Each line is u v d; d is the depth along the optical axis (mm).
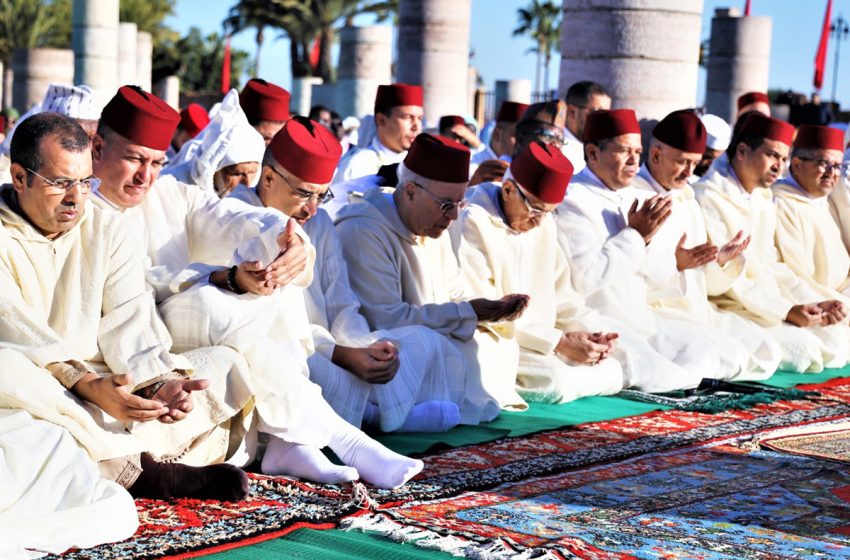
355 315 5477
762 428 5859
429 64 15055
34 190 3992
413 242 5875
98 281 4184
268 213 5012
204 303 4449
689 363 7062
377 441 4980
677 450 5297
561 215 6871
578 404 6375
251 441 4551
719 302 7945
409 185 5789
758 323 7926
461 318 5797
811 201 8539
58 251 4141
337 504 4168
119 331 4160
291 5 36219
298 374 4527
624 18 9375
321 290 5500
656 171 7496
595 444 5371
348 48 19609
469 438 5414
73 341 4113
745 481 4777
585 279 6762
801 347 7789
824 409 6477
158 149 4762
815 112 19953
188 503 4074
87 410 3922
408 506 4215
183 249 5078
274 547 3678
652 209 6891
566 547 3740
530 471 4789
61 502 3695
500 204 6449
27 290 4051
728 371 7332
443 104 15133
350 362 5180
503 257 6379
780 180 8602
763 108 10914
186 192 5160
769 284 7996
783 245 8406
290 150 5219
